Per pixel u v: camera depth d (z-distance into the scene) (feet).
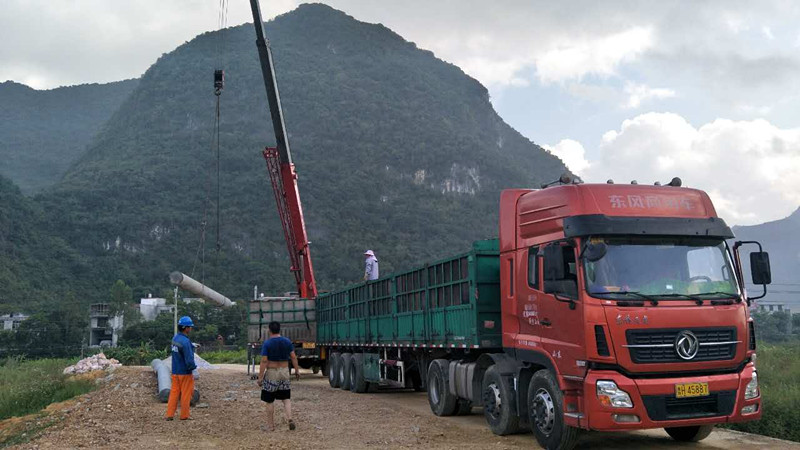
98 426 36.99
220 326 347.56
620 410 25.41
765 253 28.76
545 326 29.48
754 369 27.27
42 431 37.45
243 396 53.26
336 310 69.05
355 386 59.26
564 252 28.19
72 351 349.00
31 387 61.41
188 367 39.75
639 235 27.71
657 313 26.17
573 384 27.66
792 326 356.18
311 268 90.89
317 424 37.65
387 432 34.65
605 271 27.02
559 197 29.53
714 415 26.12
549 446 28.84
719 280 27.96
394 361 51.57
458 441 31.81
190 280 103.35
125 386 56.54
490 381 34.22
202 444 31.63
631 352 25.72
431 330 42.83
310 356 75.97
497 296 36.06
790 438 31.68
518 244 32.37
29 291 548.72
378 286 55.52
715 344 26.53
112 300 410.31
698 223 28.43
